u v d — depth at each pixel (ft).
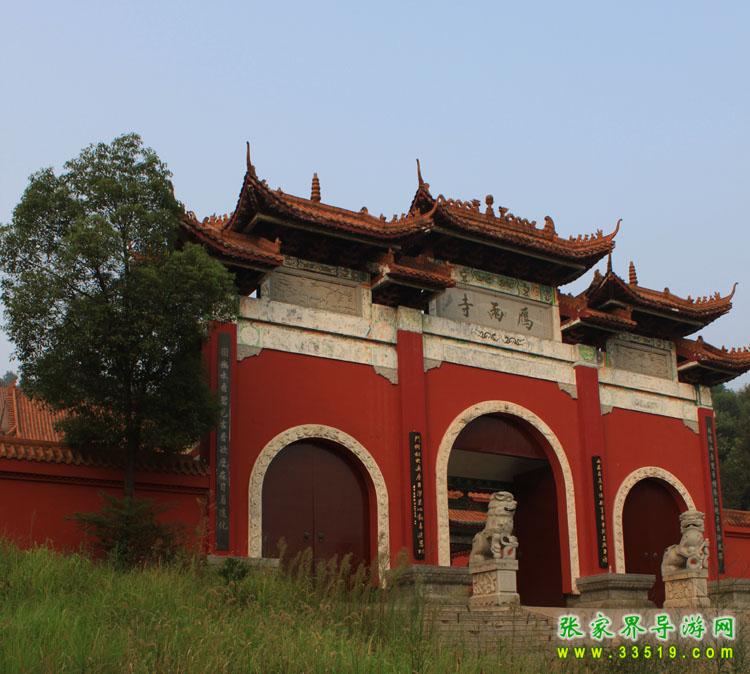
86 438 84.69
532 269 121.08
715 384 136.15
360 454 102.17
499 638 64.75
